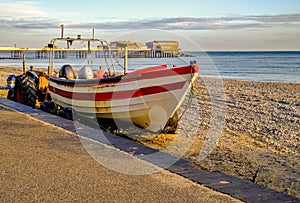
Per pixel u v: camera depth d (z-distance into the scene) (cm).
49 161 587
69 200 447
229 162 698
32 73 1291
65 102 1098
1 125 840
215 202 452
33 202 439
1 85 2081
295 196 510
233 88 2228
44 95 1266
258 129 1085
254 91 2078
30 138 728
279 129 1088
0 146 668
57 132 779
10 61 6288
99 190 478
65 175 527
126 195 465
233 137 970
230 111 1379
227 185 520
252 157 768
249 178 598
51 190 475
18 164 570
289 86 2402
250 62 7300
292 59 8881
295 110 1423
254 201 468
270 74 4059
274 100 1702
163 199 456
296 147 892
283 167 707
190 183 513
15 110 1047
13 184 491
